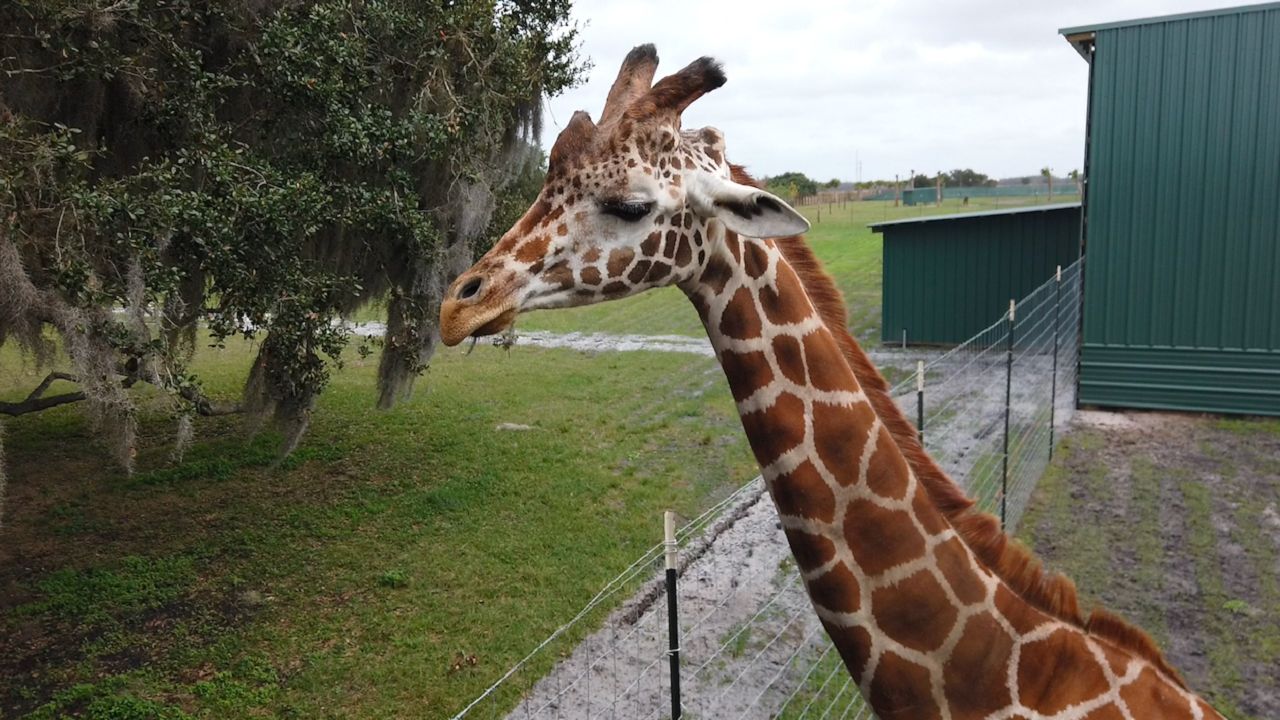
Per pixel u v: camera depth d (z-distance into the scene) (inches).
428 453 400.2
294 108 262.7
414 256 304.2
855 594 93.9
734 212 86.6
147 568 285.3
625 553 289.1
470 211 313.9
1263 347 411.5
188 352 292.0
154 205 206.5
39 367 222.5
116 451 216.4
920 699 94.5
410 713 207.8
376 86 289.3
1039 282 593.6
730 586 261.0
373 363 604.1
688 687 209.9
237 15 258.8
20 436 434.9
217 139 235.6
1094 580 259.1
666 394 499.5
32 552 299.7
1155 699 91.7
